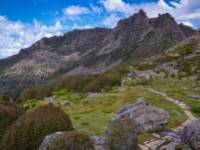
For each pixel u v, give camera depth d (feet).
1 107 66.59
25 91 237.86
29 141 49.21
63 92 219.61
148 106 79.82
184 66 305.53
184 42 504.84
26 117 52.34
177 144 56.85
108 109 111.34
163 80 235.61
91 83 211.41
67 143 42.39
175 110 98.32
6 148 49.08
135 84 215.31
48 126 51.08
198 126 51.19
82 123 87.86
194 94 143.33
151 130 71.97
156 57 424.87
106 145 51.75
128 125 53.72
